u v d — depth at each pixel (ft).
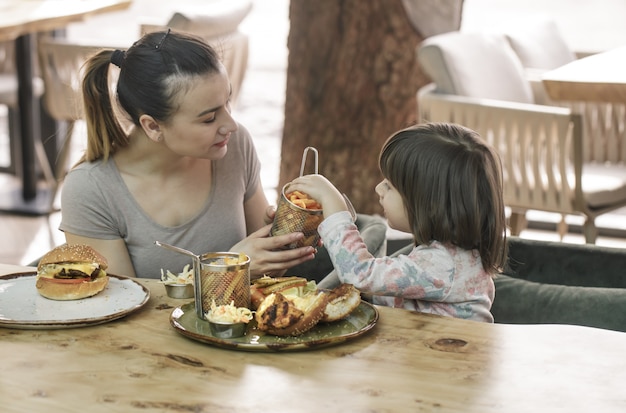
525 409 4.28
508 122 11.18
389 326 5.21
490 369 4.68
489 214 5.94
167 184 6.85
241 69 14.02
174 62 5.95
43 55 14.56
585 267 7.08
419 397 4.37
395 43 12.32
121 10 14.99
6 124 19.51
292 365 4.69
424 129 6.14
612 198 11.53
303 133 12.87
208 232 7.00
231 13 13.62
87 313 5.30
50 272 5.56
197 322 5.19
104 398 4.33
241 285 5.21
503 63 12.60
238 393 4.39
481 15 18.08
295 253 6.00
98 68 6.50
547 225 15.55
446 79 11.73
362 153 12.68
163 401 4.30
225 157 7.18
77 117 7.09
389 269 5.78
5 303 5.42
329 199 5.90
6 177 18.15
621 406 4.34
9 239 15.02
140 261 6.87
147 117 6.09
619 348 4.96
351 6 12.27
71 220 6.73
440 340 5.03
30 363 4.69
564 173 11.10
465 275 5.93
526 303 6.73
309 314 4.97
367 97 12.53
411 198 5.99
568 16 17.24
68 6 14.28
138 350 4.85
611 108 12.89
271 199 16.01
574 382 4.57
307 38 12.55
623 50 12.32
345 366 4.69
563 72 10.58
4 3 14.53
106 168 6.73
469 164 5.88
